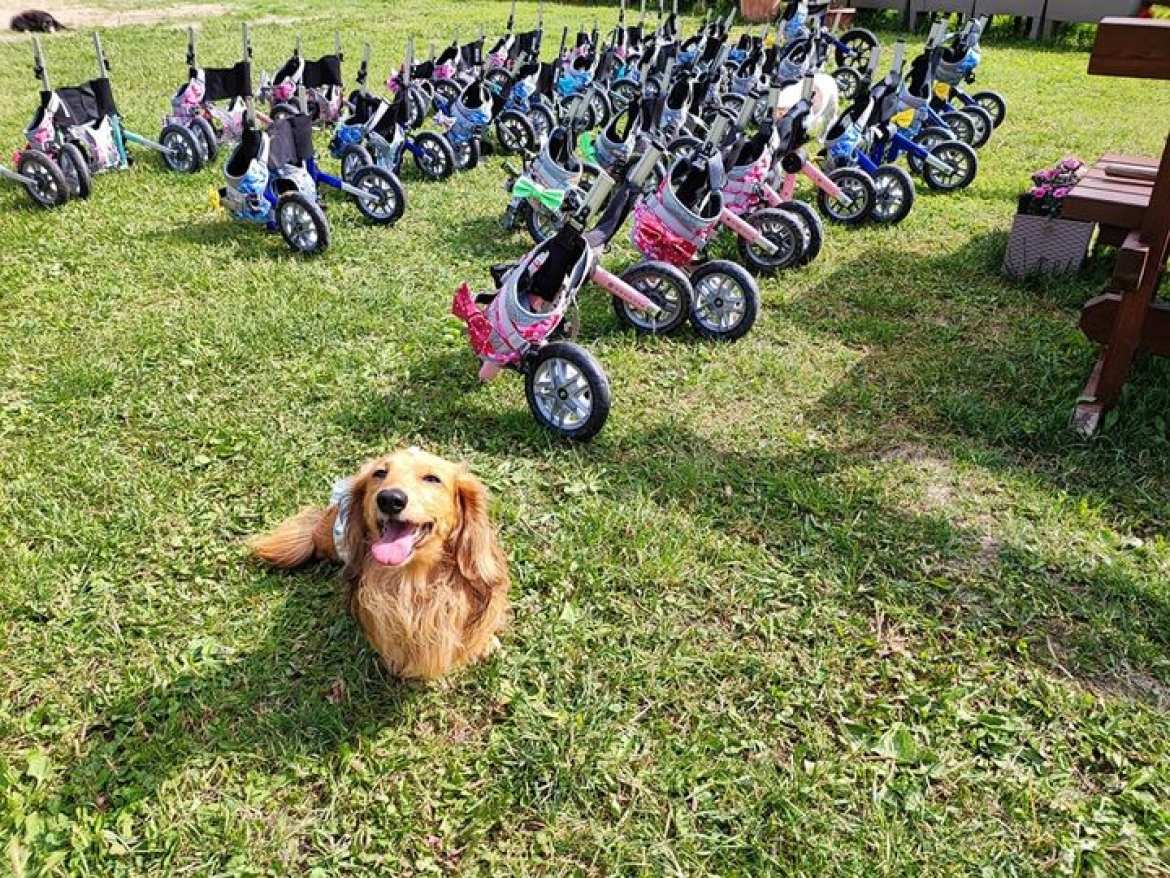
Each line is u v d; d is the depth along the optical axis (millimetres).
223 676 2822
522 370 4102
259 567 3279
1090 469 3859
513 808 2463
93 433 4062
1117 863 2301
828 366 4801
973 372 4691
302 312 5168
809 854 2314
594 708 2734
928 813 2428
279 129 6133
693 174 5098
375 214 6805
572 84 9758
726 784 2498
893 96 7469
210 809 2422
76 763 2551
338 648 2934
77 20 16625
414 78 9289
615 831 2385
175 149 7902
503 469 3846
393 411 4254
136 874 2266
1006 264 5918
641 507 3609
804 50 9742
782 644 3004
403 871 2295
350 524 2670
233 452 3930
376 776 2527
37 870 2260
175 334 4895
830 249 6469
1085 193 5086
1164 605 3115
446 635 2674
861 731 2684
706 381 4602
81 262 5883
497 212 7109
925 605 3166
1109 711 2723
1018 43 16500
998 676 2871
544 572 3266
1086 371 4582
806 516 3605
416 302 5387
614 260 6133
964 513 3625
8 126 9117
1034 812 2434
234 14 17734
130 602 3117
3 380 4457
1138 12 15742
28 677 2822
